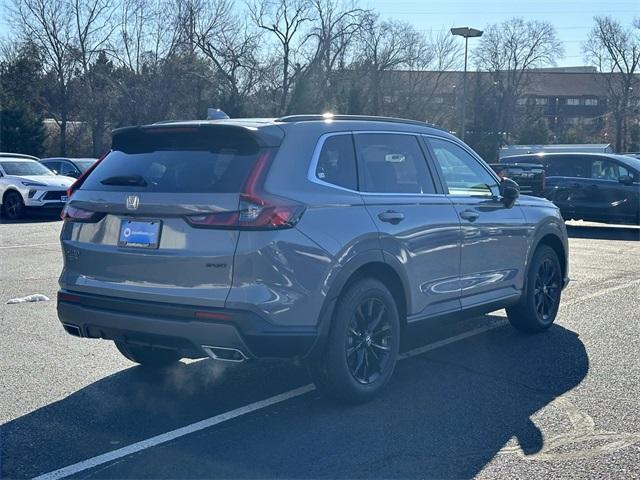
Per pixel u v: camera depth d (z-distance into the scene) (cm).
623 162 1800
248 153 521
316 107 4984
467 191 682
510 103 6938
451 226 636
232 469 455
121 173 557
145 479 442
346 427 520
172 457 473
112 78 4666
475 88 6550
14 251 1376
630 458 468
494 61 6912
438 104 5947
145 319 517
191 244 505
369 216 560
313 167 539
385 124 617
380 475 446
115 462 466
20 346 722
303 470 453
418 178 629
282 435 507
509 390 599
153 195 521
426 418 537
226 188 505
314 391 595
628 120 6956
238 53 4916
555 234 790
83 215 557
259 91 5025
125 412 550
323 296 521
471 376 635
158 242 516
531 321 765
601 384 612
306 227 514
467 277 664
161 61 4659
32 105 4716
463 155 696
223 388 604
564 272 816
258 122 538
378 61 5319
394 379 627
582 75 9456
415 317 608
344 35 5175
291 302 505
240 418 538
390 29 5484
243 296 492
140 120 4488
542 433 510
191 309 501
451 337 767
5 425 525
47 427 522
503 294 713
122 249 531
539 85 8806
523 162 1927
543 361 679
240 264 493
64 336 759
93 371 647
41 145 4362
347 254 534
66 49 4666
